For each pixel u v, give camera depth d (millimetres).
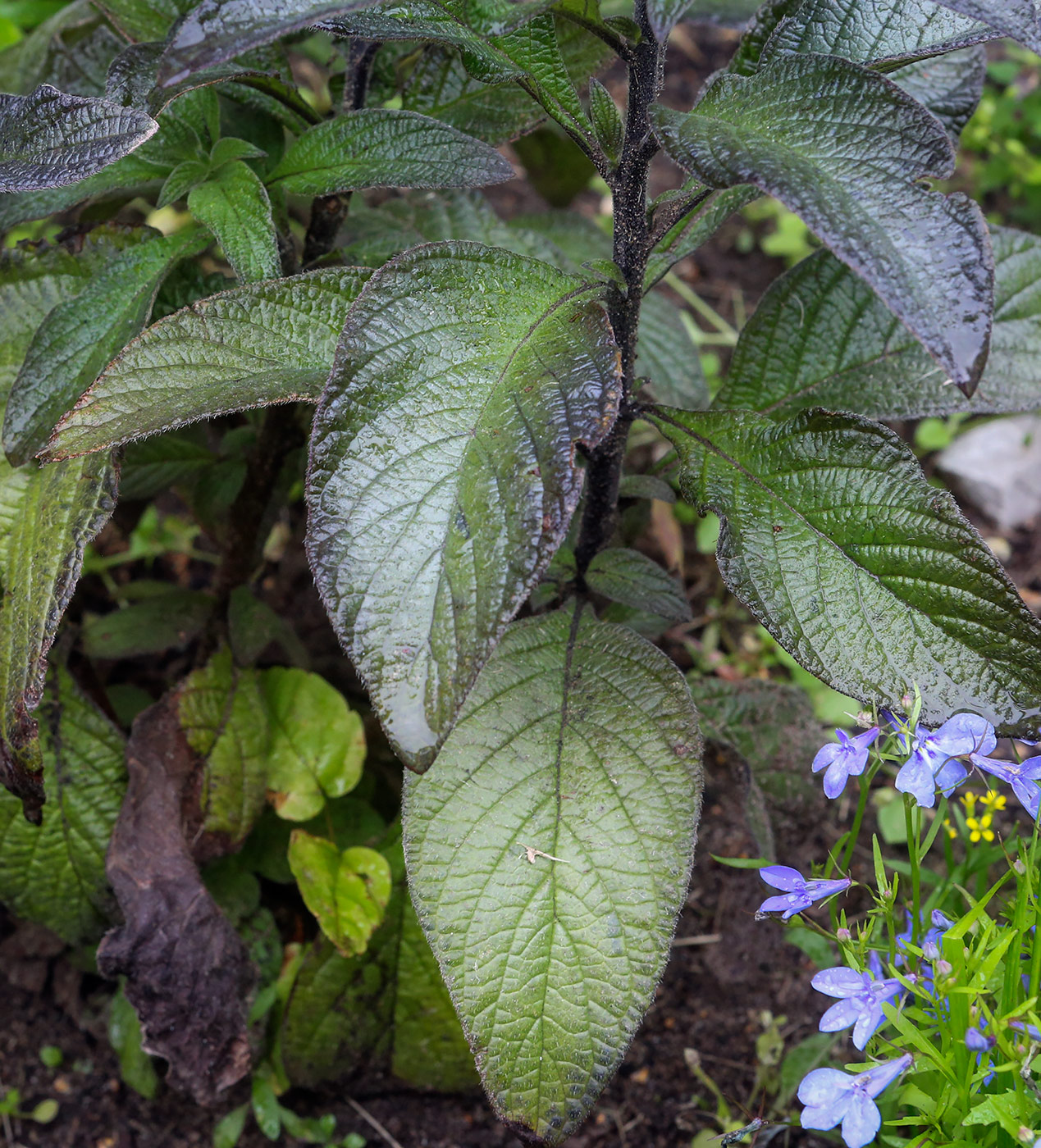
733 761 469
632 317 391
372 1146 476
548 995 377
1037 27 332
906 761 374
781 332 433
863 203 336
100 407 366
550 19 375
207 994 439
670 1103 481
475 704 391
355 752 473
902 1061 357
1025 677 363
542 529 336
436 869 382
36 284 418
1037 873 378
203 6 331
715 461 389
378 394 348
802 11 385
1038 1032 355
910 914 398
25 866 457
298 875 447
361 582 338
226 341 375
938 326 325
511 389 350
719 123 354
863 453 375
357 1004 453
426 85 433
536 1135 378
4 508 396
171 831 443
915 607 368
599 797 385
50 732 458
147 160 415
